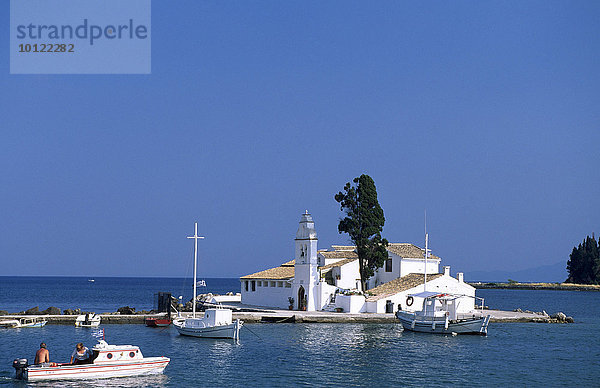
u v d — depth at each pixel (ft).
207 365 185.16
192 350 210.79
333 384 162.91
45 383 160.97
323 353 206.90
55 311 321.93
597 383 169.07
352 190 344.69
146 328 273.95
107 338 239.09
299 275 331.16
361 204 342.23
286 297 341.21
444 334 257.55
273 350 211.82
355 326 282.15
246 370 178.40
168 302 321.73
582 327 301.84
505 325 302.45
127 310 321.32
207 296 410.72
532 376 176.55
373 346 223.10
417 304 314.96
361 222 342.03
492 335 260.62
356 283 345.72
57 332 258.57
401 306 312.71
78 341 231.30
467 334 258.16
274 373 174.81
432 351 214.28
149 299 616.39
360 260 343.46
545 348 226.38
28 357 196.54
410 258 353.72
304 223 330.34
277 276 354.54
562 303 590.55
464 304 335.47
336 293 327.26
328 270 346.54
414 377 172.55
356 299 314.55
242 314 297.33
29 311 322.96
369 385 162.71
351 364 188.75
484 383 167.22
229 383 162.81
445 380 169.78
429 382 167.12
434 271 363.15
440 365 189.67
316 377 170.60
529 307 513.86
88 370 165.78
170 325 283.59
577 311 464.24
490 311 353.72
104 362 167.53
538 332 274.98
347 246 399.85
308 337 243.81
